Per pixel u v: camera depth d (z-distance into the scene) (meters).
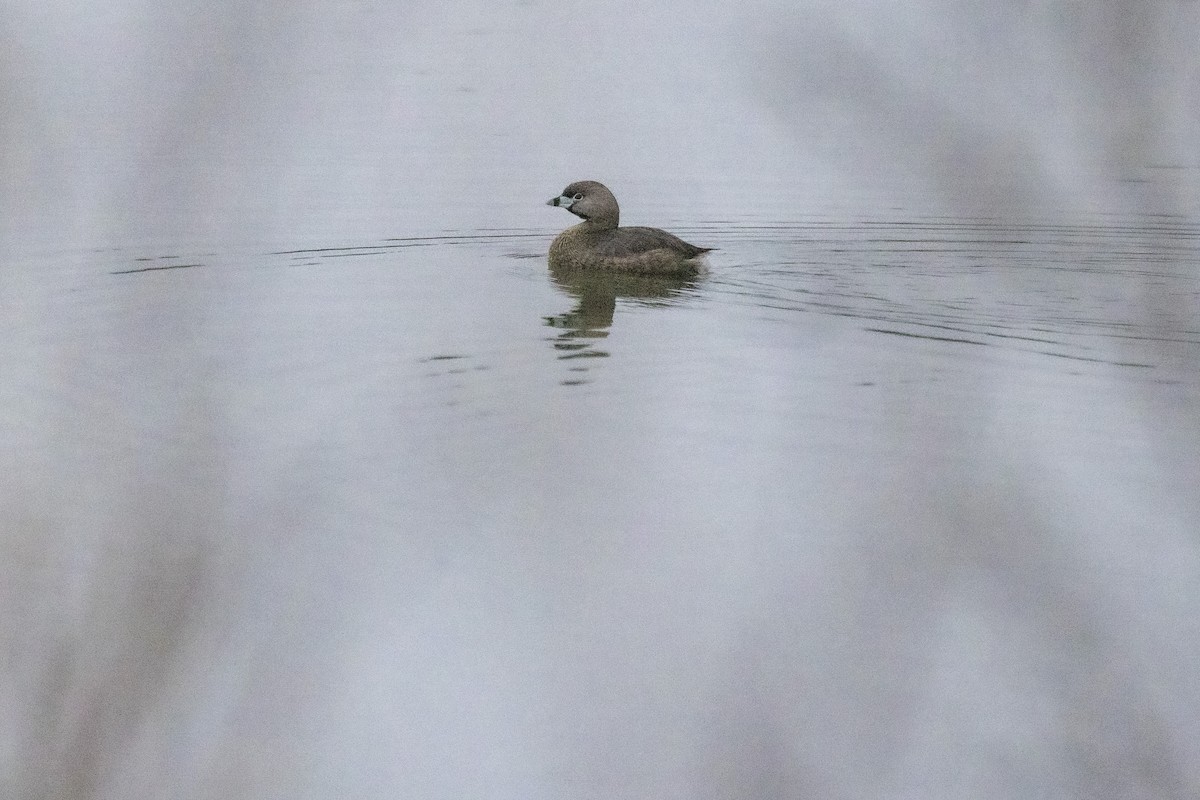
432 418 13.29
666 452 12.50
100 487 11.30
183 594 5.69
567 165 25.30
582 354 15.32
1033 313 16.80
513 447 12.61
